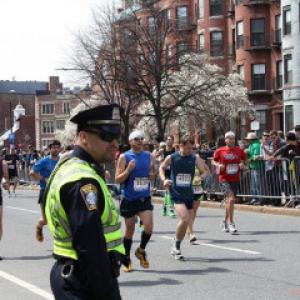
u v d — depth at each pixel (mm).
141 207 9383
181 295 7863
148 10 41031
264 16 49594
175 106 40000
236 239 12508
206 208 19531
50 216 3500
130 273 9305
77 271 3373
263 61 49625
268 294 7832
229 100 46562
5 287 8508
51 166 11797
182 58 41875
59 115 115688
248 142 18797
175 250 10344
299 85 44781
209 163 20234
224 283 8500
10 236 13734
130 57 39531
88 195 3336
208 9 54719
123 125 39969
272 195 17734
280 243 11891
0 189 10797
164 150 19312
